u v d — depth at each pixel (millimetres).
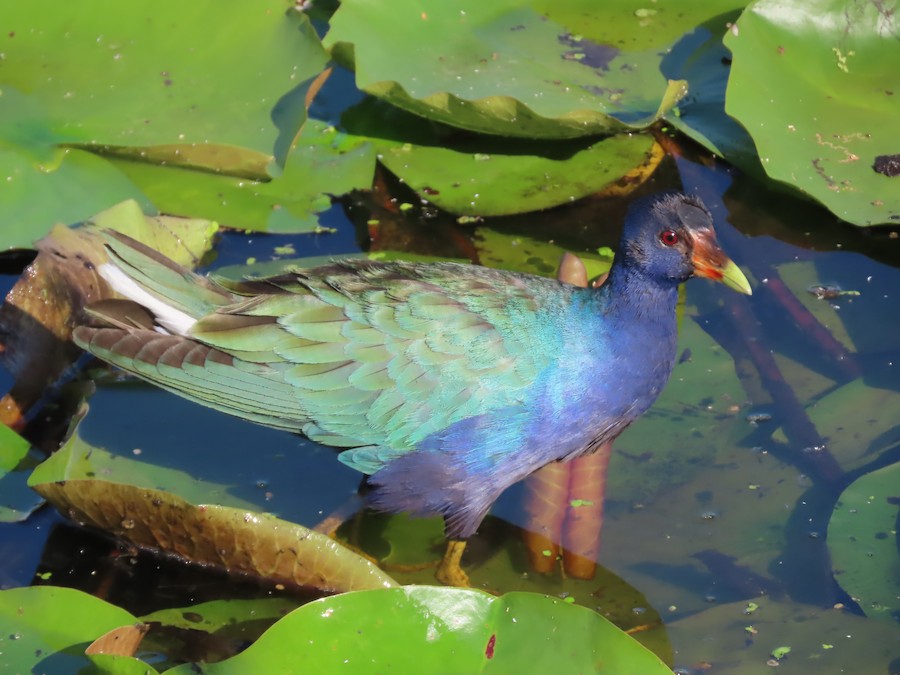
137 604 6160
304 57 8562
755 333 7797
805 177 7953
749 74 8352
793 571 6340
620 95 8742
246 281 6641
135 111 8250
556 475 7000
